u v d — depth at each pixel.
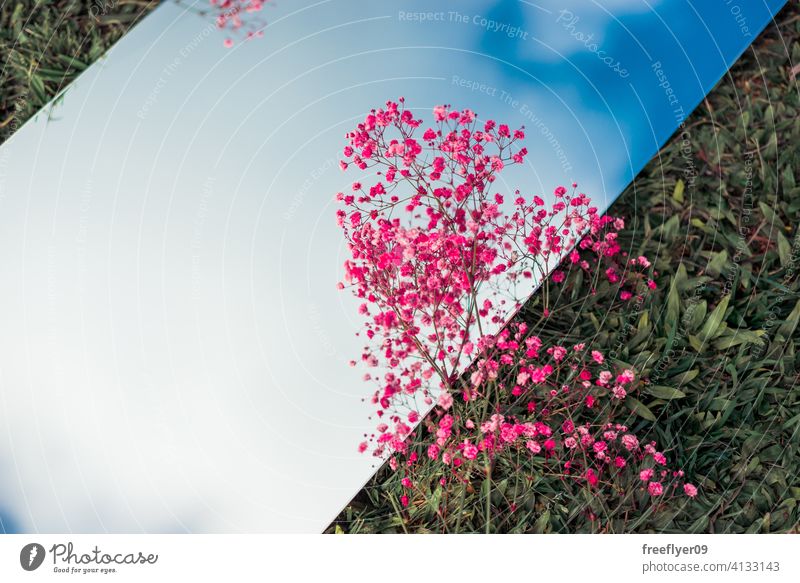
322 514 1.84
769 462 1.72
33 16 2.23
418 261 1.81
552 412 1.80
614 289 1.98
